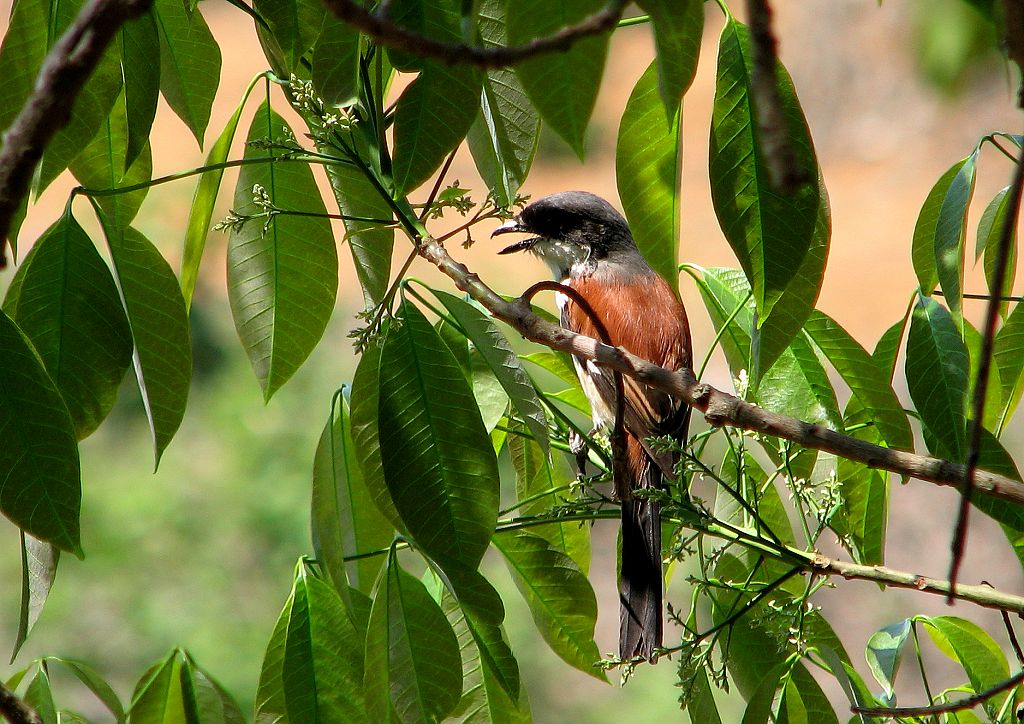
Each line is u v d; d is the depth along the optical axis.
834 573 5.67
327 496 5.59
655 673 20.47
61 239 5.12
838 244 40.22
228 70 52.94
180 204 30.14
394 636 5.30
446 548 5.05
